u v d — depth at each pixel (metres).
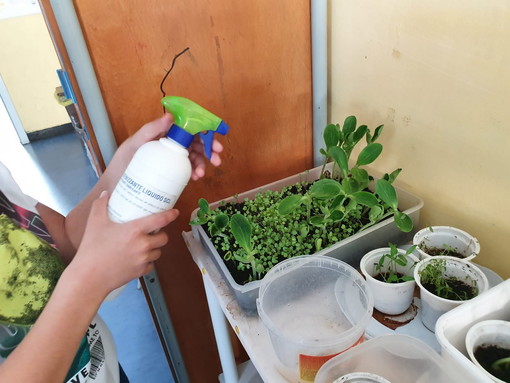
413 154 0.85
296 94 0.99
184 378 1.25
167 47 0.81
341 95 0.99
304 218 0.90
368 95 0.91
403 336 0.57
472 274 0.67
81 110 0.81
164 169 0.57
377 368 0.58
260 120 0.98
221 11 0.82
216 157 0.73
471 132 0.71
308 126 1.05
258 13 0.86
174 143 0.60
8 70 3.27
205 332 1.22
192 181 0.97
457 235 0.75
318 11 0.88
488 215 0.74
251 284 0.69
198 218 0.85
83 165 3.13
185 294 1.11
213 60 0.86
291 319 0.70
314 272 0.72
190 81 0.86
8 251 0.56
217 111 0.92
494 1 0.60
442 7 0.67
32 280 0.59
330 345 0.55
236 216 0.72
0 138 3.62
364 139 0.96
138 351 1.59
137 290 1.89
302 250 0.81
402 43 0.77
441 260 0.69
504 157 0.67
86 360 0.67
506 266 0.74
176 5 0.78
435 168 0.81
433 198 0.84
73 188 2.87
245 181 1.05
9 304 0.57
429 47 0.72
